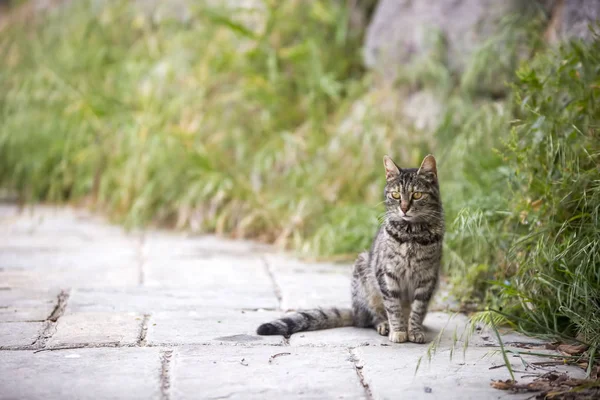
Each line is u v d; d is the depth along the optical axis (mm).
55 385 4523
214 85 11805
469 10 9945
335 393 4473
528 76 6551
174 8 13672
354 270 6102
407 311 5996
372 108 10289
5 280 7293
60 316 6074
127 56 13305
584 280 5418
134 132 11023
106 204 11516
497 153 6703
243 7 12547
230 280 7496
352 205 9344
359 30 12586
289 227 9430
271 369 4863
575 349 5301
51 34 14453
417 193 5625
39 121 12648
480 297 6789
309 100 11227
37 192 12375
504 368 4953
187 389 4488
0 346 5258
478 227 6438
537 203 6270
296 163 10266
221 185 10266
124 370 4789
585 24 7762
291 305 6598
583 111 6344
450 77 10102
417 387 4578
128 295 6797
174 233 10133
